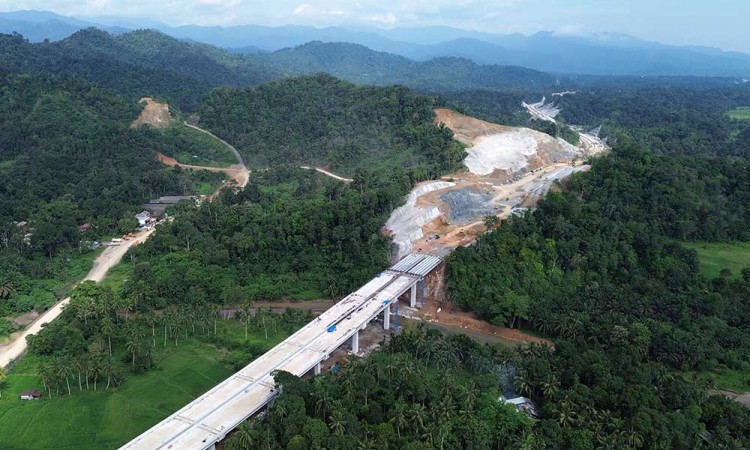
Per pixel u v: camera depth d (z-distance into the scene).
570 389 127.62
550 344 167.12
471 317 182.62
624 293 183.38
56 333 159.12
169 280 189.38
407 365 130.12
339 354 159.75
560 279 190.25
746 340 165.25
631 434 115.69
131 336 154.38
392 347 153.12
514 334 174.00
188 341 166.38
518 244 196.38
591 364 137.00
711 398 132.88
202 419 118.44
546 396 129.88
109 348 156.75
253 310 186.75
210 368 151.62
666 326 164.25
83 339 158.25
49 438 123.12
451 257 189.50
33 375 146.12
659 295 182.25
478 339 173.00
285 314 178.38
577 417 122.12
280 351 144.25
